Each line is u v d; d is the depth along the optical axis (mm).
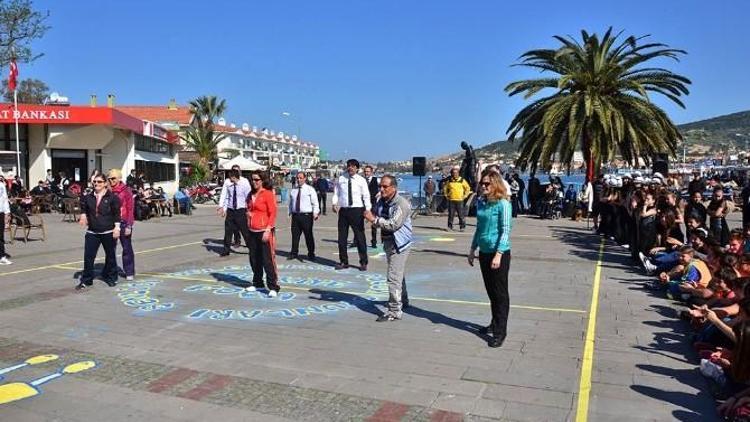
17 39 25297
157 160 36938
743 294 5094
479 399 4676
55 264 11453
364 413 4426
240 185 12398
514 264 11391
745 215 13875
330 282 9555
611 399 4668
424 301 8141
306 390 4883
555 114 22750
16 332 6625
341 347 6035
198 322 7055
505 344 6117
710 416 4359
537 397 4711
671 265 9250
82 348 6043
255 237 8711
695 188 11617
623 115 22969
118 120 27234
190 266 11219
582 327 6758
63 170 28109
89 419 4371
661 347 6000
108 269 9414
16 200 17938
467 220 22125
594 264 11383
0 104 26062
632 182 13695
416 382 5043
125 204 9680
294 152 132000
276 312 7535
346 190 10648
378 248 13781
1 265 11312
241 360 5645
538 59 24484
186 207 26312
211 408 4543
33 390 4930
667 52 23359
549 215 23094
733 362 4375
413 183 51125
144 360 5664
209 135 53031
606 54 23781
